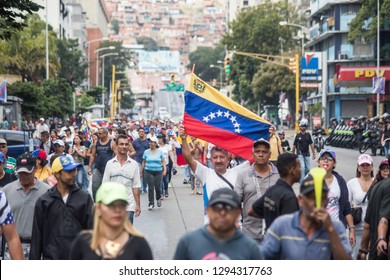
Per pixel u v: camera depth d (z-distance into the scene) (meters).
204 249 7.41
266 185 11.70
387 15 78.69
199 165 12.56
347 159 47.50
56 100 71.75
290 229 7.98
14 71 79.81
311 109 97.12
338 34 95.94
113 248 7.63
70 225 10.48
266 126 14.14
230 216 7.32
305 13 117.50
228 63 69.06
